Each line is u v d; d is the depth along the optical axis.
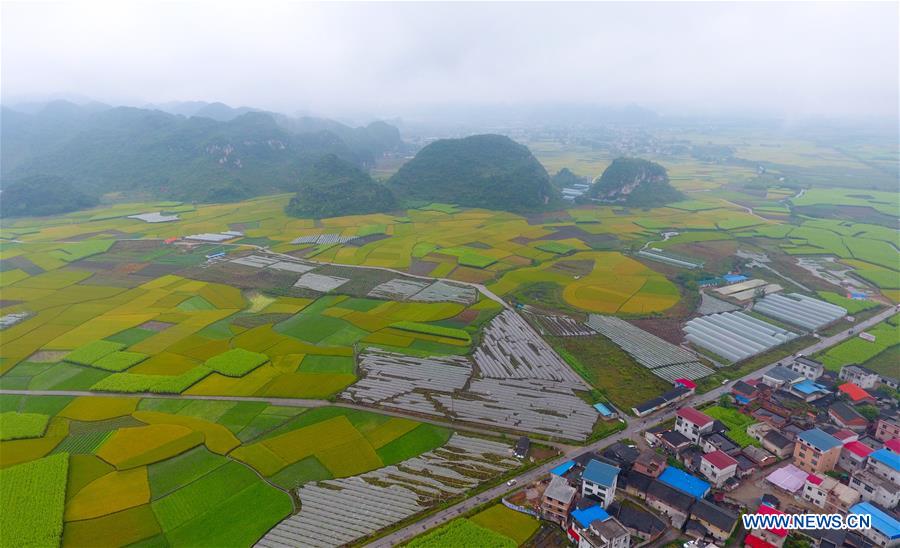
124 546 68.44
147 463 84.69
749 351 120.94
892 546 65.44
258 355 120.75
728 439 86.62
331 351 123.94
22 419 96.75
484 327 138.00
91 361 118.94
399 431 92.81
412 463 84.19
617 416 96.75
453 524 70.38
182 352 123.88
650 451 85.44
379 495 77.12
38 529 70.06
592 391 105.31
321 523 71.94
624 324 139.38
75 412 99.88
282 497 77.00
